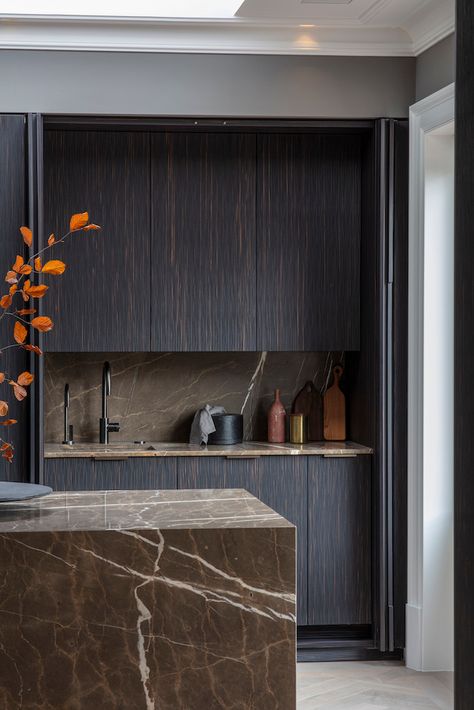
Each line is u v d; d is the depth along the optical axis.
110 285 4.42
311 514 4.36
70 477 4.24
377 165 4.25
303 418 4.66
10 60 4.06
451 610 4.11
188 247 4.47
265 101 4.18
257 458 4.34
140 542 2.26
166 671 2.27
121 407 4.84
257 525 2.31
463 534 0.62
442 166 4.12
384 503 4.23
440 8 3.81
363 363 4.52
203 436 4.55
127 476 4.27
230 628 2.29
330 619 4.35
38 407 4.05
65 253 4.39
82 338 4.40
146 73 4.12
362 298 4.55
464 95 0.62
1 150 4.05
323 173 4.54
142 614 2.26
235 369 4.90
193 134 4.46
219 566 2.28
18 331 2.31
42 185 4.09
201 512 2.49
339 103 4.21
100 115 4.13
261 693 2.30
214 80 4.16
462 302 0.62
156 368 4.86
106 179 4.41
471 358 0.61
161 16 3.99
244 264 4.50
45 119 4.13
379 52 4.21
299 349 4.54
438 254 4.11
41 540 2.22
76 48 4.07
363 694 3.77
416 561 4.14
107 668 2.25
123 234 4.43
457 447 0.63
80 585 2.24
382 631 4.24
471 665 0.60
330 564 4.36
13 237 4.06
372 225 4.35
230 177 4.49
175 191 4.46
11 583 2.22
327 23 4.05
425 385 4.09
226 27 4.08
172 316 4.46
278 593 2.30
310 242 4.54
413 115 4.15
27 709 2.23
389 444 4.24
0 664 2.22
